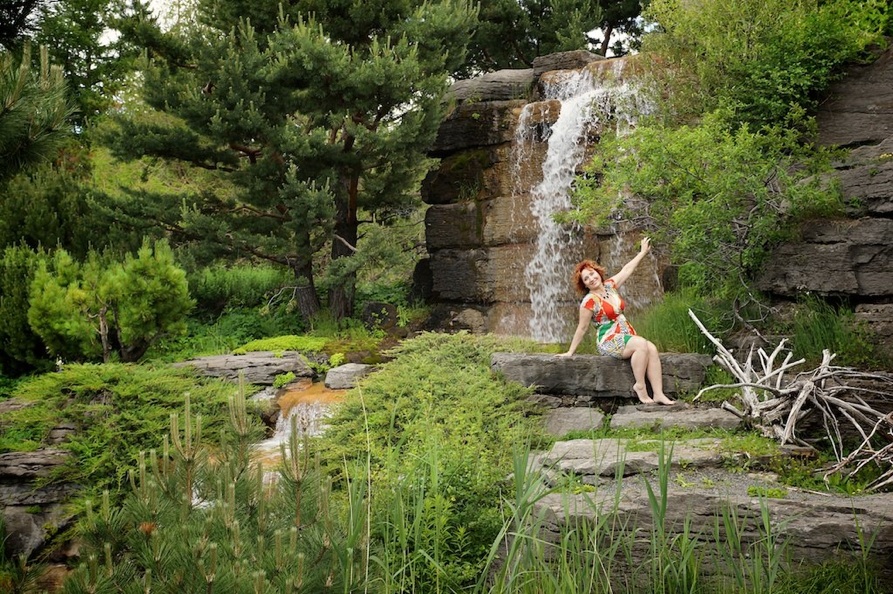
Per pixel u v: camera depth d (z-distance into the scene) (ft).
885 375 22.90
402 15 56.34
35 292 40.42
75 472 27.35
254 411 33.37
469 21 57.11
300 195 50.08
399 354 35.58
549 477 19.65
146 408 29.78
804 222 31.48
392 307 55.93
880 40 36.29
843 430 22.44
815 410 22.84
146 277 41.86
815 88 36.24
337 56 49.57
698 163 31.71
